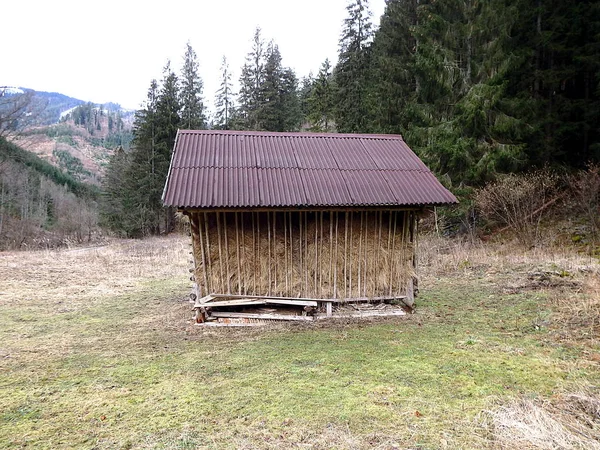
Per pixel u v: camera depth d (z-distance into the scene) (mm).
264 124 27203
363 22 21844
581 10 13516
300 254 6930
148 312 7770
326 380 4473
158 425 3572
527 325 6141
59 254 15938
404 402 3914
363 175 7094
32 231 24578
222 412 3791
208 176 6547
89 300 8773
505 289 8328
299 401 3979
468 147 12945
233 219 6762
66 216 29156
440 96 13812
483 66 12531
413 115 14758
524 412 3607
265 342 5887
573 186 12711
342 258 7031
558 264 9445
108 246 20219
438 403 3879
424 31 13617
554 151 13953
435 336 5922
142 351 5582
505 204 12891
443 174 13945
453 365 4785
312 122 26875
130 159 27812
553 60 14773
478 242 13367
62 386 4445
